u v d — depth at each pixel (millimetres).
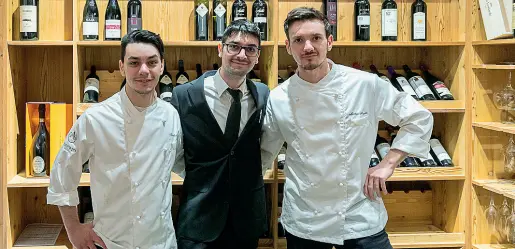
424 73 3191
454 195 3047
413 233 3018
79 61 2822
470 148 2916
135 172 1977
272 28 2838
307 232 2246
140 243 1994
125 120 1968
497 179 2943
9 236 2762
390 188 3291
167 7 3047
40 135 2859
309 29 2098
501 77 2918
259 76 3123
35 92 3062
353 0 3145
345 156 2203
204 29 2926
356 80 2230
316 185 2219
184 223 2191
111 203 1992
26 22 2801
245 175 2213
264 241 2932
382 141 3096
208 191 2176
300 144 2248
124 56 1912
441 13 3150
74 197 2014
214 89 2189
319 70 2203
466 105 2906
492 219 2932
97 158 1975
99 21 2994
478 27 2865
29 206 3119
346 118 2209
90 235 2020
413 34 2998
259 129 2232
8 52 2715
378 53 3236
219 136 2160
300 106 2236
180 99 2189
